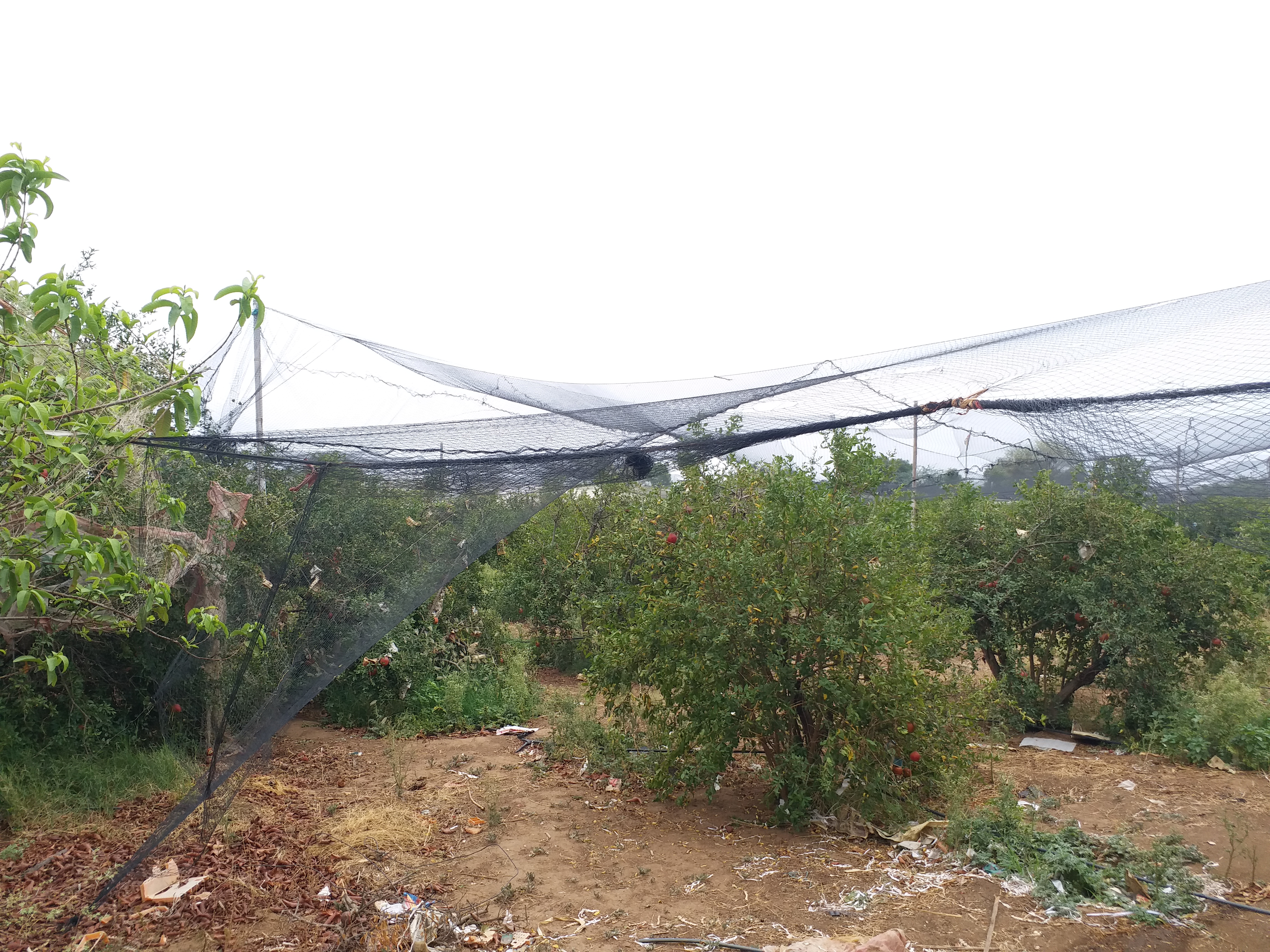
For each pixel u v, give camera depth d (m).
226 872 4.92
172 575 5.30
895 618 5.52
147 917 4.38
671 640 5.97
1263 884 4.68
